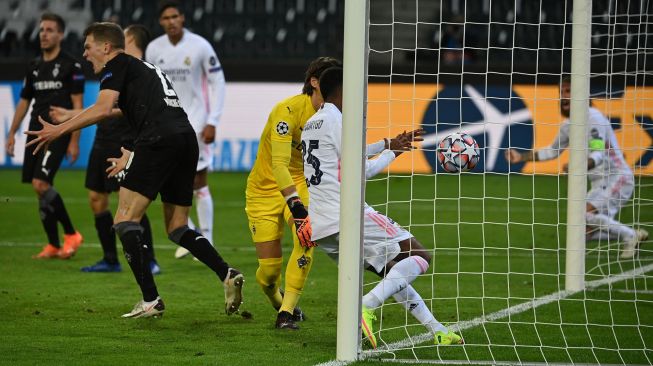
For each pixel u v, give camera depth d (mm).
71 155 33156
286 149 20266
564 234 40781
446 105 62969
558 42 68188
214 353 18656
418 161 63938
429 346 19172
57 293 25969
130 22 75188
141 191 21859
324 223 19797
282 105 20531
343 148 17781
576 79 26844
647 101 34312
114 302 24672
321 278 29703
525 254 35406
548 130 62375
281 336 20547
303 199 21609
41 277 28875
